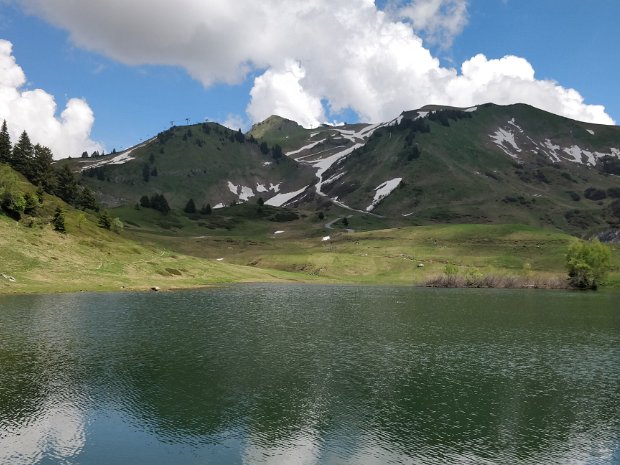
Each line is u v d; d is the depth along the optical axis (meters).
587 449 29.89
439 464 27.72
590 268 145.38
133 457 27.86
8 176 128.62
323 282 160.75
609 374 45.88
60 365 45.47
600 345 58.56
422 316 81.12
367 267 184.25
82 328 62.75
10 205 125.94
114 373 43.38
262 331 64.81
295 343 57.53
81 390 38.72
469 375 45.09
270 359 49.53
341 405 36.56
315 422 33.28
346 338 61.19
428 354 53.06
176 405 35.91
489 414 35.34
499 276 155.12
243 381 41.91
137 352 51.19
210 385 40.62
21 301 82.38
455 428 32.72
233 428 32.12
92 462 27.22
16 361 46.47
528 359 51.41
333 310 87.06
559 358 51.91
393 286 152.62
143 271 125.19
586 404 37.62
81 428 31.66
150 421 32.97
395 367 47.38
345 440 30.62
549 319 79.12
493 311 88.75
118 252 133.12
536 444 30.50
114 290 102.81
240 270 161.25
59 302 83.38
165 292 107.44
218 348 54.06
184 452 28.62
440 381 43.03
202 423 32.81
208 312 80.12
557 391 40.72
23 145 194.62
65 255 117.19
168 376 42.88
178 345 55.00
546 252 193.38
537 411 36.06
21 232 117.81
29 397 36.88
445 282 154.12
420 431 32.12
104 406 35.47
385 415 34.72
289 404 36.50
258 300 100.19
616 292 136.75
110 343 55.03
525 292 134.38
